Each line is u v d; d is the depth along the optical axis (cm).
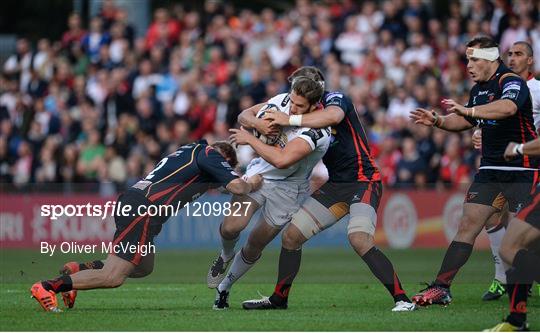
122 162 6144
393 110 5931
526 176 2984
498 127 2983
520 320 2498
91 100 6675
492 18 6284
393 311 2884
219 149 2983
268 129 2872
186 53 6988
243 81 6575
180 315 2812
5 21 9812
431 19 7069
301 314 2844
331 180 2983
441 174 5553
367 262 2911
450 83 5975
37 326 2584
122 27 7238
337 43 6606
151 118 6309
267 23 6869
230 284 3022
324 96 2975
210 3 7431
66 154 6266
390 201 5188
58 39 9450
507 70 2984
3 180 6538
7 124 6744
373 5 6862
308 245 5100
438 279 3033
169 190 2883
